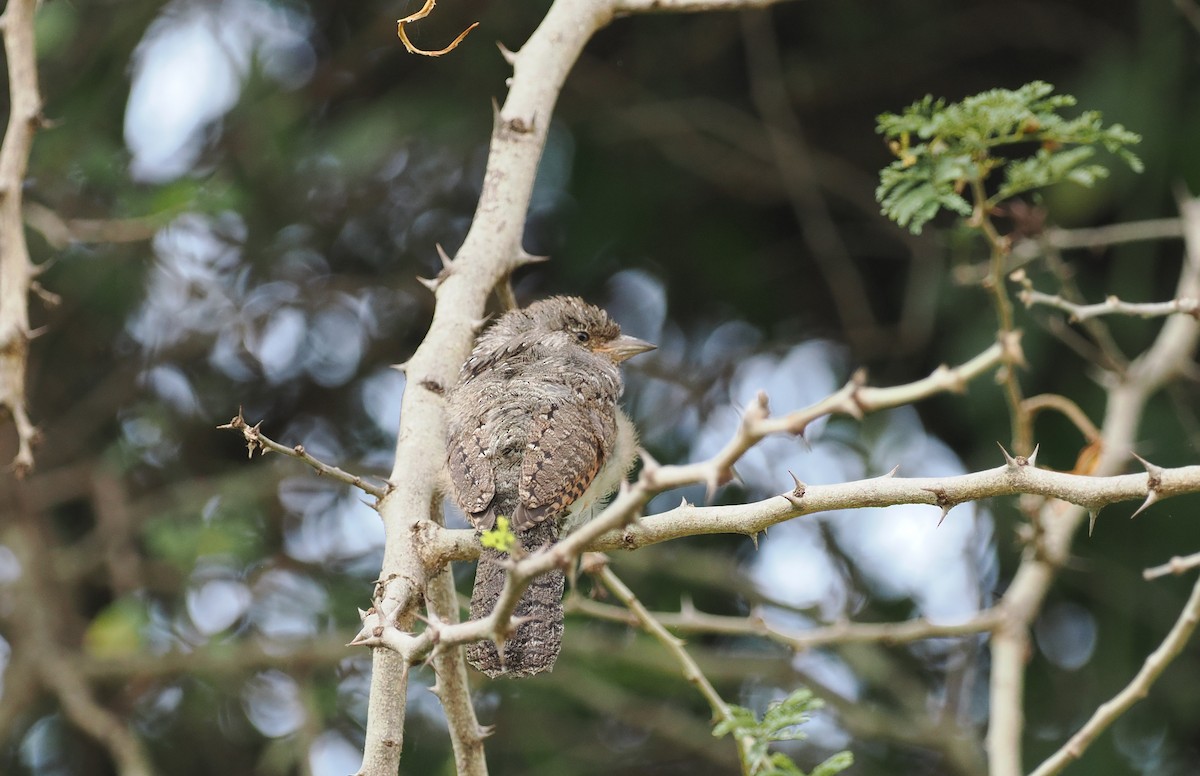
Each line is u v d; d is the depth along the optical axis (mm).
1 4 11898
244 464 13555
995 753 8164
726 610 12906
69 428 13055
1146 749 11930
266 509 12664
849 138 13539
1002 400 11766
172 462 13266
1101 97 11555
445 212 13445
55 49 12055
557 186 13148
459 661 5742
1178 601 11789
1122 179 11391
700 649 11703
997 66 13125
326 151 12469
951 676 11477
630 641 11023
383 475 12578
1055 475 4930
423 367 6160
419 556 5562
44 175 11797
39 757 12781
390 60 13000
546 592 5867
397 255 13625
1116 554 11906
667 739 12602
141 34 12234
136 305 12938
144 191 12023
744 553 13133
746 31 12797
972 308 12125
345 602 11719
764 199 13406
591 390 7176
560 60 6980
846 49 13102
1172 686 11797
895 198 6633
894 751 12570
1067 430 11844
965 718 11156
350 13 13258
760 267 13461
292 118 12391
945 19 12820
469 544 5500
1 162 7285
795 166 12727
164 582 12117
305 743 10602
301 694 10875
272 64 12586
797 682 11125
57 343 13172
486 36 12453
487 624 4160
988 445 11922
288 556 12281
